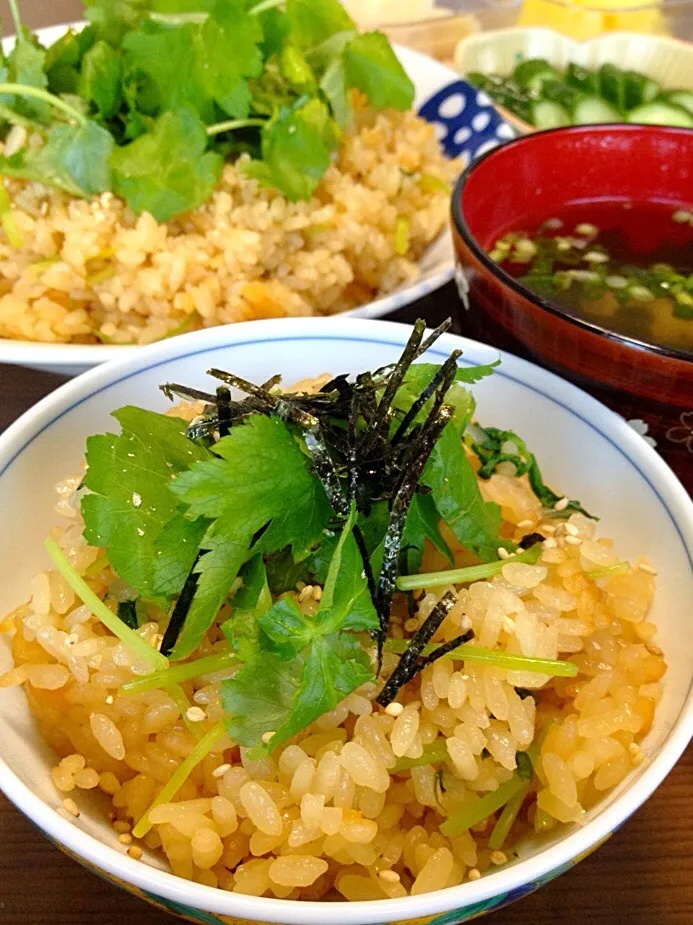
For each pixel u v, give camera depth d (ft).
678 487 0.48
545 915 0.43
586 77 1.24
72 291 0.72
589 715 0.41
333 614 0.37
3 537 0.47
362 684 0.40
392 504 0.41
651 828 0.46
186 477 0.38
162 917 0.42
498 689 0.40
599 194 0.74
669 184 0.74
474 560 0.47
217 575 0.39
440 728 0.41
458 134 0.97
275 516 0.40
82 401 0.52
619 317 0.64
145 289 0.70
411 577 0.42
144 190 0.71
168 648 0.40
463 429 0.47
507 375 0.57
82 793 0.40
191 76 0.74
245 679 0.37
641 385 0.54
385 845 0.39
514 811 0.41
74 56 0.79
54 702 0.41
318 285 0.76
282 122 0.76
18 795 0.35
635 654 0.44
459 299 0.67
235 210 0.74
